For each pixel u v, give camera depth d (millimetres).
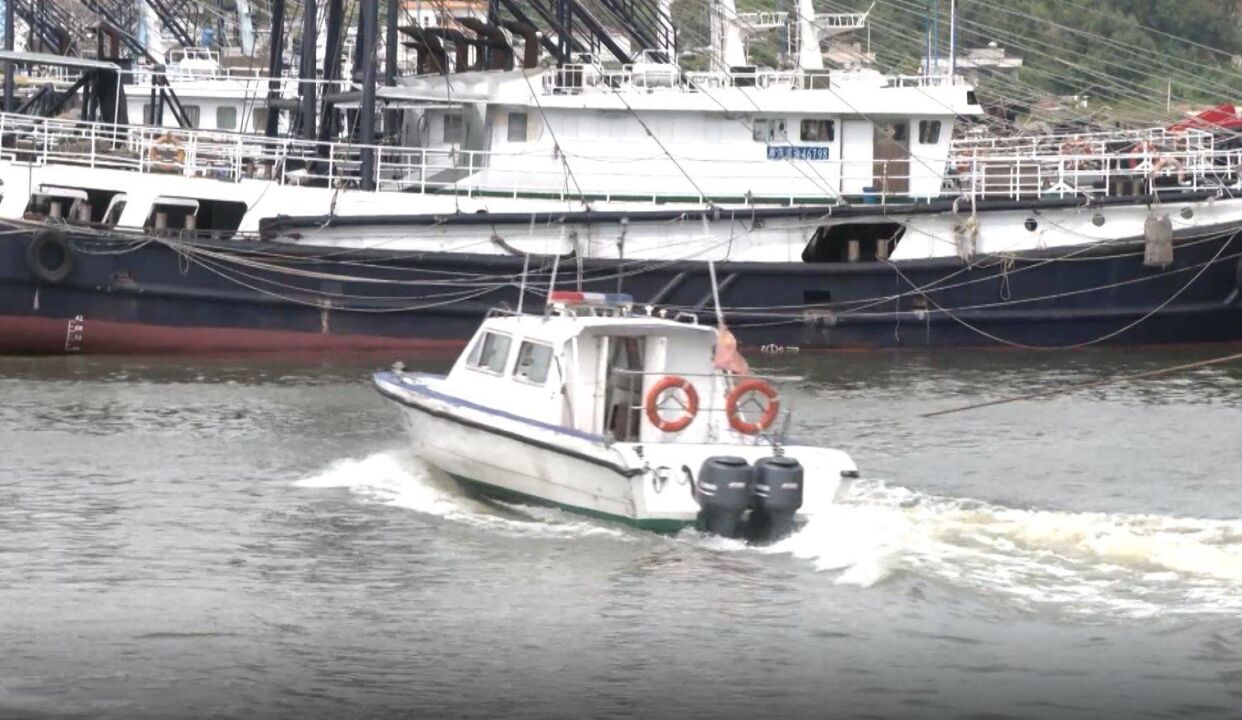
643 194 71875
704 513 37594
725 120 72000
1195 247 72375
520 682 30172
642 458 37906
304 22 76250
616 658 31281
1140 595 34375
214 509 42000
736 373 41094
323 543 38781
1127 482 46938
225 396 58781
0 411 55062
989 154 84125
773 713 28734
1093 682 29922
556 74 73625
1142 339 73438
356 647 31875
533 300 69500
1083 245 71750
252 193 69125
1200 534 38812
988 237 71938
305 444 50062
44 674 30281
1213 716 28453
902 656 31234
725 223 70188
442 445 43531
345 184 73938
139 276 67438
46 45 115312
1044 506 43344
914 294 71438
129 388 60312
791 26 96000
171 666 30797
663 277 69750
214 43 127000
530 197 71875
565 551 37781
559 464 39562
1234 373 67125
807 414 57000
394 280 68625
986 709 28875
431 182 71562
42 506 42156
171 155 72625
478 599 34688
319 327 68625
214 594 35000
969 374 66188
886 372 66438
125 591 35188
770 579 35625
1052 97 113438
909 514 40500
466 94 72188
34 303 66562
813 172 72438
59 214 68438
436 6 89875
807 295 70812
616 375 41750
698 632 32625
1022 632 32375
